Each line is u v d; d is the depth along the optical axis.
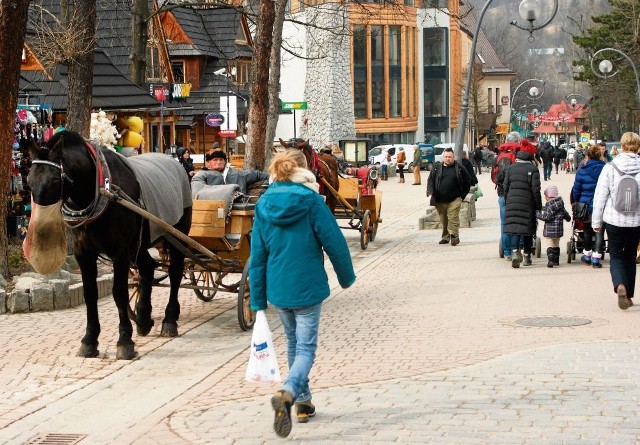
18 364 12.47
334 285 19.14
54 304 16.17
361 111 94.69
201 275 18.69
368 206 26.80
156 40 53.97
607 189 15.17
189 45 59.34
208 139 60.53
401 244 27.06
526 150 21.12
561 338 13.10
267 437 8.93
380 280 19.78
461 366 11.52
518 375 10.91
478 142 109.25
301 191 9.23
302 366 9.02
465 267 21.44
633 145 15.13
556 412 9.38
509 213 20.91
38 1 41.56
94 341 12.95
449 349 12.58
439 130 104.25
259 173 16.77
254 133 26.72
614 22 76.56
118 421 9.88
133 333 14.58
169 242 14.00
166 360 12.82
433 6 32.06
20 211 24.80
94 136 16.17
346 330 14.23
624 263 15.21
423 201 46.31
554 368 11.20
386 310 15.94
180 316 15.98
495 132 119.31
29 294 16.00
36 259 12.00
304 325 9.25
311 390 10.58
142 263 13.93
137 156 14.28
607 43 77.12
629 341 12.75
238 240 15.09
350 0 30.83
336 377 11.20
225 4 29.95
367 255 24.56
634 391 10.10
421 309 15.93
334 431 9.03
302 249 9.23
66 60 22.23
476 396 10.06
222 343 13.94
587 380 10.61
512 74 141.12
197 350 13.45
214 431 9.20
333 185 25.16
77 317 15.59
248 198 15.73
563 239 26.56
